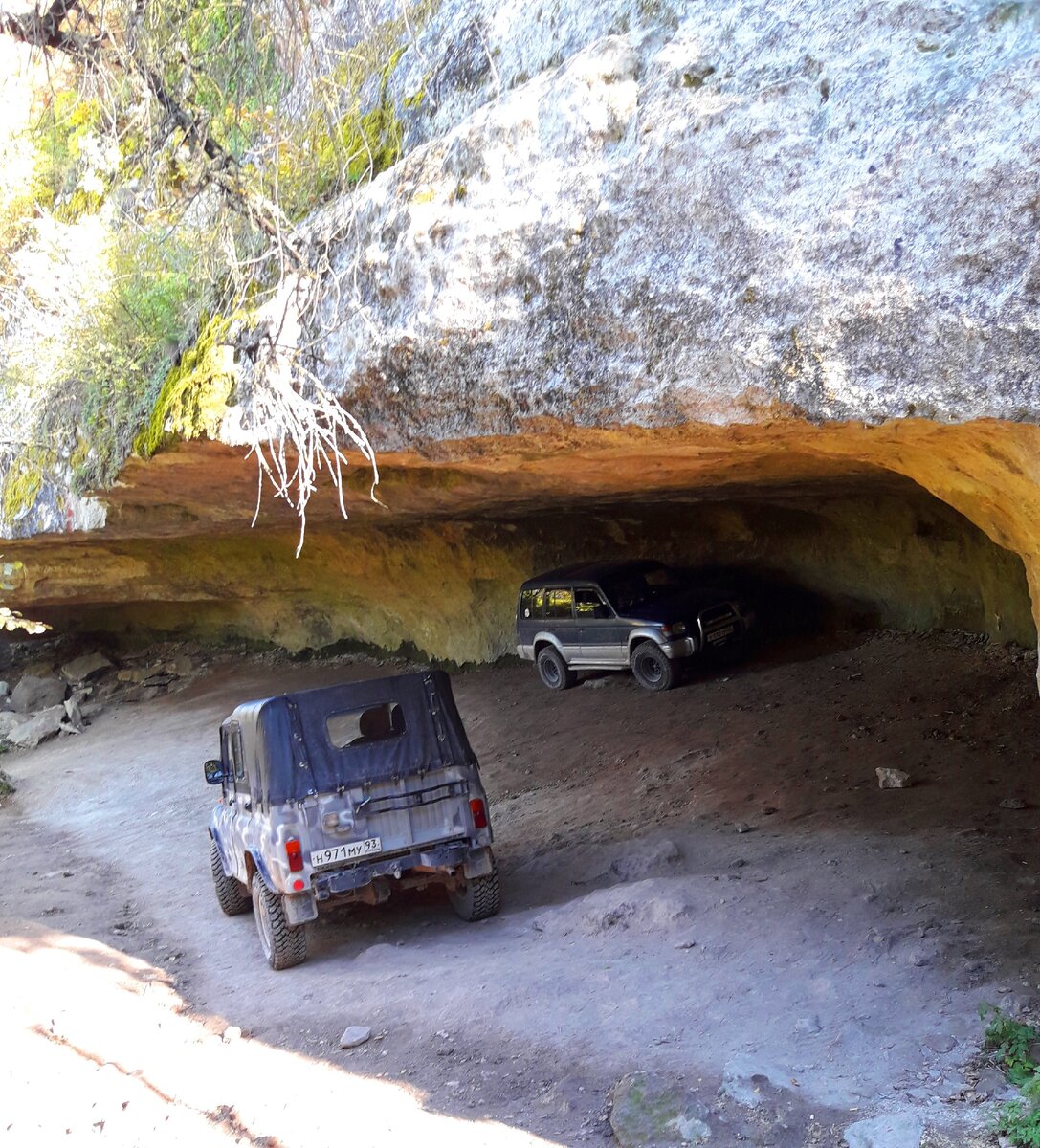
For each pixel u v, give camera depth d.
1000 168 4.21
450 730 9.18
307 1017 7.46
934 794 9.54
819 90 4.79
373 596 22.22
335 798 8.66
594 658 16.67
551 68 6.43
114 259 10.05
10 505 14.30
